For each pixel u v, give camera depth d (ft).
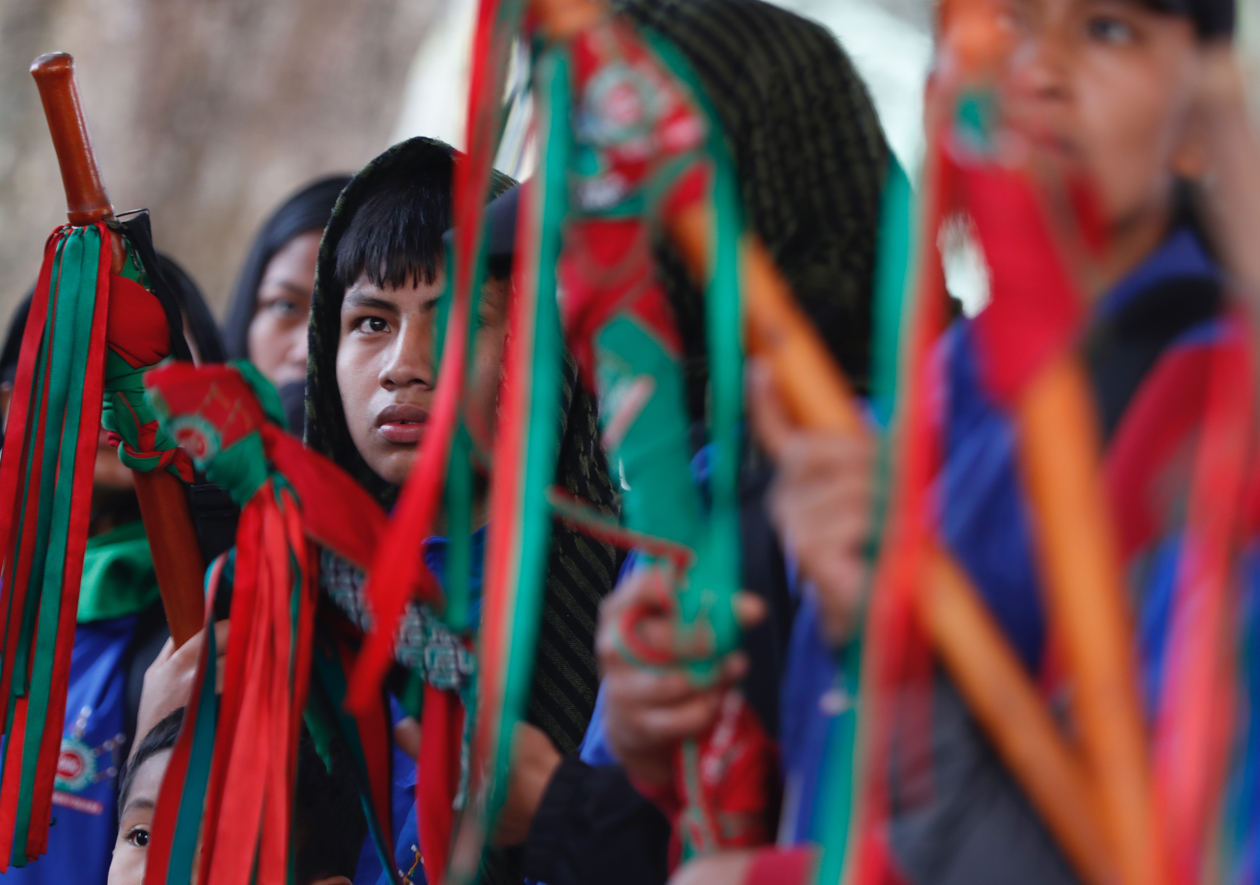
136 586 18.72
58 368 13.84
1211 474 7.73
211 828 11.84
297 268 27.40
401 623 13.00
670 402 8.86
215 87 57.52
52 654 13.65
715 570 8.57
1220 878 7.38
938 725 8.14
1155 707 7.68
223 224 57.88
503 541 8.64
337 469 12.98
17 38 55.93
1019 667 8.07
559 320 10.11
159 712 14.88
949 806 8.03
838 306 11.16
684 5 11.82
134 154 56.90
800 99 11.59
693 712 9.46
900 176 11.75
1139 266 8.65
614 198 8.60
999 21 8.21
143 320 14.20
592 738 12.80
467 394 10.26
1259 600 7.68
